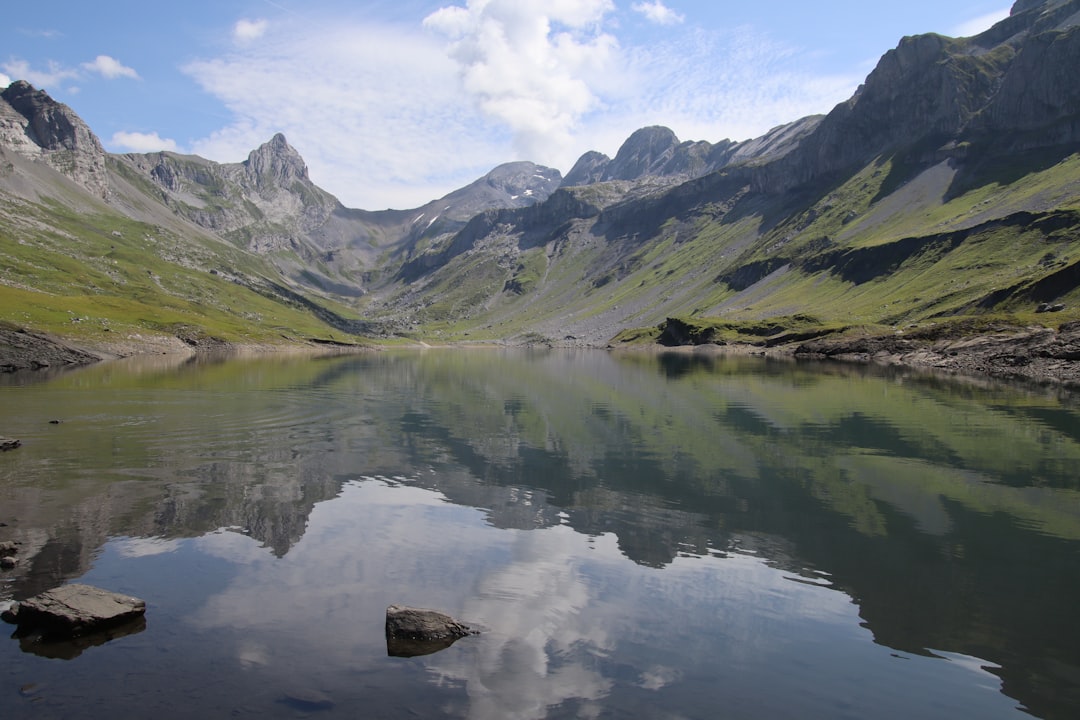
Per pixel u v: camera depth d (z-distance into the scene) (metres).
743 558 24.27
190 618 18.28
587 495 32.88
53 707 13.95
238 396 72.69
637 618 19.11
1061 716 14.80
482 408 66.31
